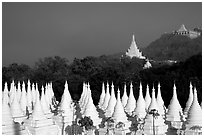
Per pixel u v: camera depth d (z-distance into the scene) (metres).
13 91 59.44
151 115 45.59
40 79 117.25
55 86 108.12
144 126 45.62
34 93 63.78
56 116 50.19
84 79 108.25
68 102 53.69
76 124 47.84
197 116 42.88
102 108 59.03
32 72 124.94
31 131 40.56
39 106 42.00
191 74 92.75
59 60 132.12
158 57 162.00
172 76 92.19
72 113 51.84
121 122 45.44
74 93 107.12
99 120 49.00
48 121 42.53
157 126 45.00
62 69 130.50
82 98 65.94
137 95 93.50
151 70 109.06
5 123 37.00
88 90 59.84
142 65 135.38
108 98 59.72
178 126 48.62
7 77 116.19
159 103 54.84
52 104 64.69
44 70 125.06
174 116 49.72
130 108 55.53
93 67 124.19
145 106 53.19
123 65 131.38
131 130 46.66
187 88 84.94
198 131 42.16
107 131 46.22
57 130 43.19
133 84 97.69
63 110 51.25
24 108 55.16
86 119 45.38
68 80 109.31
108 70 108.25
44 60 132.25
